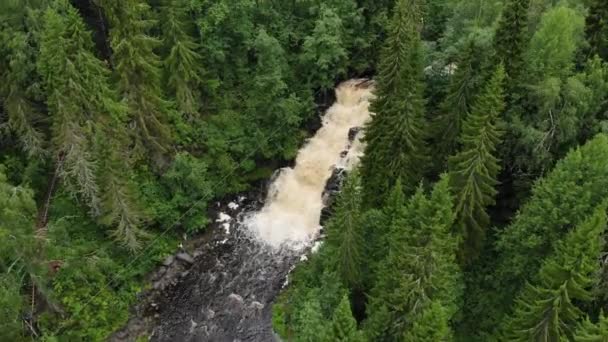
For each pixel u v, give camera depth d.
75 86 43.69
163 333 48.00
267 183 59.06
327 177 58.38
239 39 59.56
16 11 45.44
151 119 51.19
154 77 50.03
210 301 50.44
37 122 49.78
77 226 49.81
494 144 37.84
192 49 56.75
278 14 62.38
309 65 62.75
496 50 41.50
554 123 41.12
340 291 40.44
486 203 38.78
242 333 48.09
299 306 44.88
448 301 35.22
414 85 42.97
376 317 34.91
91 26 56.16
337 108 63.09
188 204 54.53
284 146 60.22
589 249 30.22
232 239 55.22
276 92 58.44
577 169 34.06
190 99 55.50
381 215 41.94
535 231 35.97
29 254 39.84
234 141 58.75
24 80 46.66
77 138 44.91
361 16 63.81
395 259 35.75
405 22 45.31
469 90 43.06
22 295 42.72
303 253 53.88
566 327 32.38
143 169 53.41
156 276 51.47
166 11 52.16
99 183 46.38
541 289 32.53
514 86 41.81
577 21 43.12
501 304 40.16
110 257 49.66
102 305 46.97
